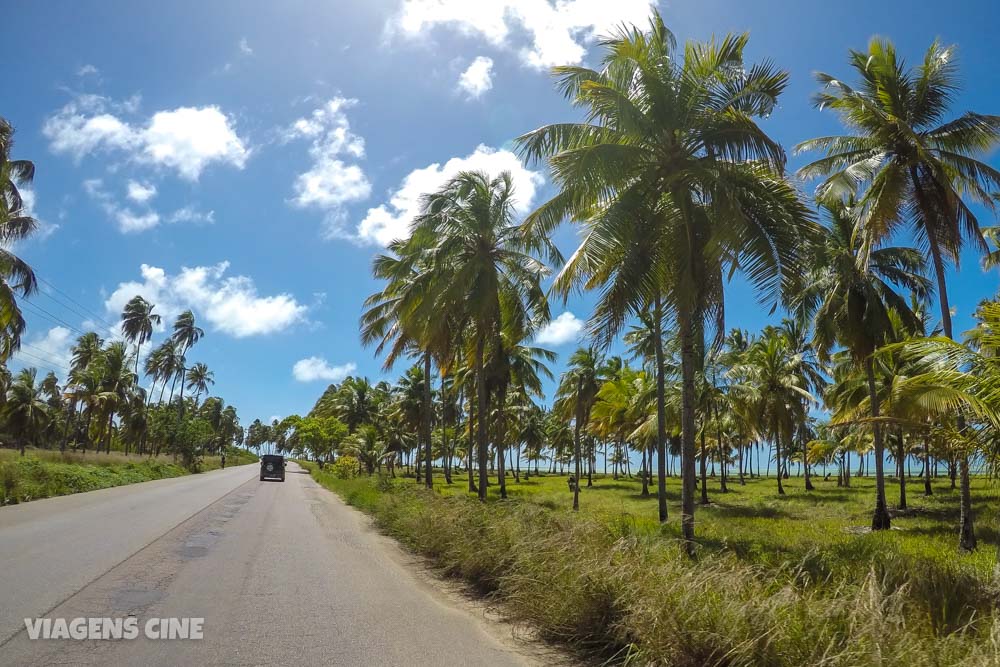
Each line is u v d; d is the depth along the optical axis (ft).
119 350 205.57
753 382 123.75
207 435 203.51
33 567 29.48
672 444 159.84
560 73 41.04
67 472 86.22
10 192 89.71
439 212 70.85
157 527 46.85
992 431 29.53
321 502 84.17
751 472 261.24
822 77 56.49
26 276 88.74
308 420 263.90
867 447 133.69
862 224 57.00
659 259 42.32
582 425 142.92
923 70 55.83
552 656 19.35
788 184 40.75
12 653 17.29
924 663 13.74
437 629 21.72
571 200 42.11
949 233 54.34
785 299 38.93
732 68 39.75
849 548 34.45
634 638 18.42
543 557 24.86
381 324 100.17
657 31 40.93
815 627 15.48
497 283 69.15
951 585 21.15
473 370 99.60
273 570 31.50
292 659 17.72
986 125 52.85
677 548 26.73
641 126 38.70
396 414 188.55
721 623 16.33
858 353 73.77
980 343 31.55
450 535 35.27
